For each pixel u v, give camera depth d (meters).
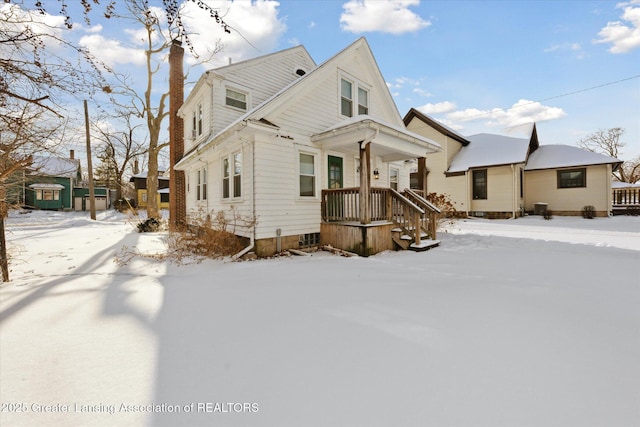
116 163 29.66
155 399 1.73
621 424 1.46
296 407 1.64
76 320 2.96
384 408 1.61
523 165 16.41
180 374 1.99
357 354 2.21
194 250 6.97
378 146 7.95
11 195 5.12
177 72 12.70
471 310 3.08
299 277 4.61
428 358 2.13
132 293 3.87
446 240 8.57
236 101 9.95
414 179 19.55
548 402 1.64
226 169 8.61
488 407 1.60
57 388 1.85
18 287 4.18
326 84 8.42
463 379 1.87
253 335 2.57
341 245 7.33
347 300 3.45
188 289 4.05
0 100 3.61
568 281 4.20
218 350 2.32
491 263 5.51
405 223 7.57
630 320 2.79
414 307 3.19
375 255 6.72
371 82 10.22
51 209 27.22
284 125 7.25
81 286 4.22
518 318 2.85
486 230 10.87
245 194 7.14
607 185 14.78
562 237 8.73
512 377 1.88
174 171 12.72
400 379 1.88
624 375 1.89
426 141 8.26
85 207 29.61
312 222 7.86
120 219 20.73
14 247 6.37
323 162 8.22
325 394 1.74
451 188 17.75
